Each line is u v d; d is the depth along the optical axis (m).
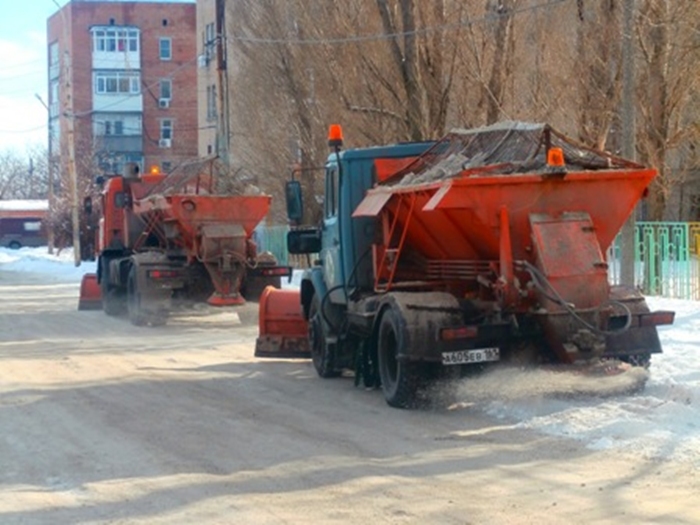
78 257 48.19
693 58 24.61
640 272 21.48
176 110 81.75
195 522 7.06
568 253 10.30
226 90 35.47
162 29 81.44
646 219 26.78
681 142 26.59
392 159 12.95
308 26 31.45
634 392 10.69
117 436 10.01
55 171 74.75
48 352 17.12
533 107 26.27
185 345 18.02
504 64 26.11
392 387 11.12
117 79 80.94
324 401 11.75
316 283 13.80
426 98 26.48
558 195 10.48
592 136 25.47
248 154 35.41
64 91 53.88
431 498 7.45
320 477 8.17
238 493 7.77
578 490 7.52
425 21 26.52
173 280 21.33
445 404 10.87
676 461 8.23
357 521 6.94
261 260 21.73
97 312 26.06
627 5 17.61
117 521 7.15
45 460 9.08
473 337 10.48
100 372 14.55
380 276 12.34
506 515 6.97
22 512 7.42
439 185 10.54
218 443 9.57
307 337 14.89
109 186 25.03
